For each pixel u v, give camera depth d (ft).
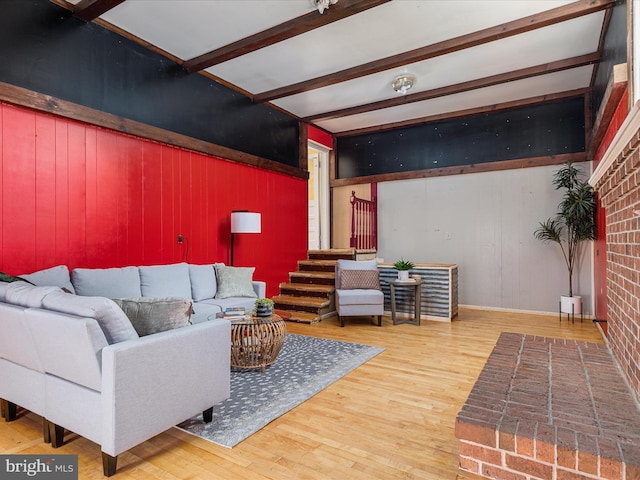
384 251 23.47
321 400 8.57
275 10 11.34
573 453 4.43
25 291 6.92
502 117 20.10
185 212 14.55
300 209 21.62
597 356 7.79
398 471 5.89
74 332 5.62
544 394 5.93
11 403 7.59
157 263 13.42
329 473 5.85
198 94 15.20
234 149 16.94
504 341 9.02
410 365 10.97
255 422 7.48
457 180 21.22
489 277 20.20
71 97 10.94
